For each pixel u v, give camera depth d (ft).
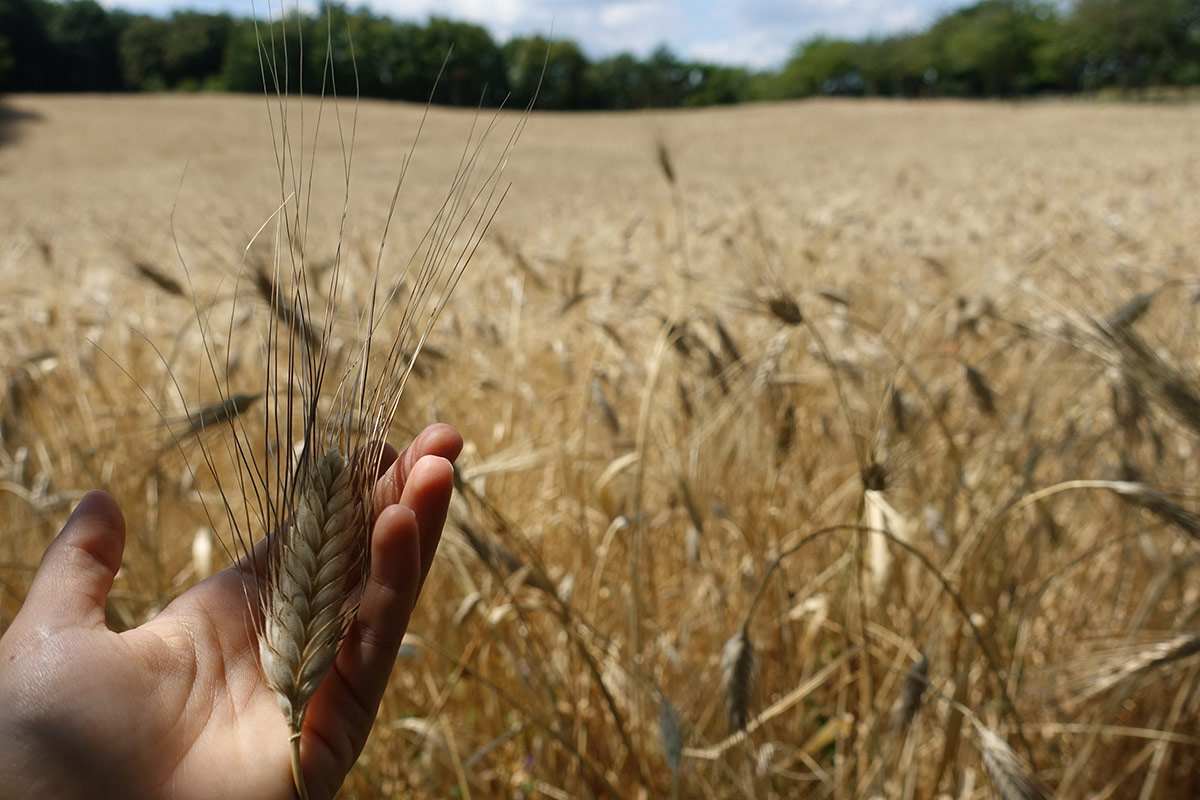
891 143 146.51
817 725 10.78
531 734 10.21
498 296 21.18
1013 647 11.00
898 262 25.14
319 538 4.03
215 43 324.80
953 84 330.13
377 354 6.57
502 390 14.47
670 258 21.17
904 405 11.06
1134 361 8.55
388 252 22.20
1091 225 31.27
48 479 10.85
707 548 11.14
